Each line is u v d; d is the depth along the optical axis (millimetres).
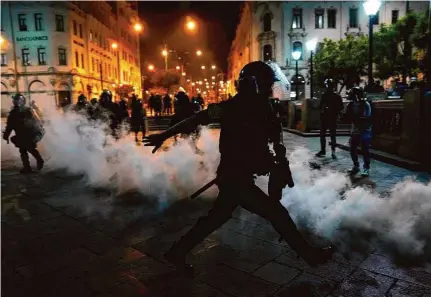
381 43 30141
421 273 3008
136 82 75500
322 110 8953
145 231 4090
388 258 3287
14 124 7590
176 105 9703
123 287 2879
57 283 2971
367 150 6625
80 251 3596
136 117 12977
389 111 8781
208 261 3293
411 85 15578
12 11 42375
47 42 42906
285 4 44125
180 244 2838
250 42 49062
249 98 2658
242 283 2893
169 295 2742
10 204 5309
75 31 45531
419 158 7242
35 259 3439
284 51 44625
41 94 43625
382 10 44781
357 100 6688
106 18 57469
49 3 42094
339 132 14430
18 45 43000
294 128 16969
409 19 27844
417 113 7199
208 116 2623
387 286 2809
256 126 2645
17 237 4008
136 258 3402
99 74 53094
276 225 2801
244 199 2711
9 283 2984
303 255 2846
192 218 4477
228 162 2670
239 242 3715
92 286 2910
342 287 2805
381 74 30578
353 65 32062
